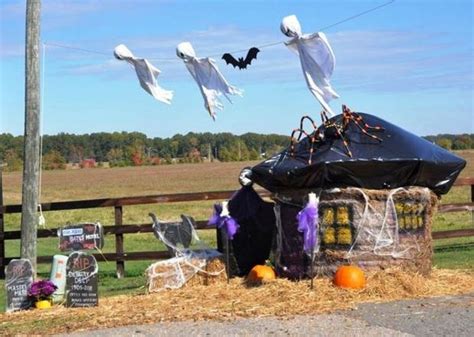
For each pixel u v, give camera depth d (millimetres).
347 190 9484
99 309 8930
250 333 7305
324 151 9711
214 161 103625
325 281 9367
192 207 33188
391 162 9445
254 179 10430
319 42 9688
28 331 7996
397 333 7062
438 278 9953
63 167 99688
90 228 10445
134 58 10789
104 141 105812
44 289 9445
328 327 7395
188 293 9523
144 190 53906
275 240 10445
